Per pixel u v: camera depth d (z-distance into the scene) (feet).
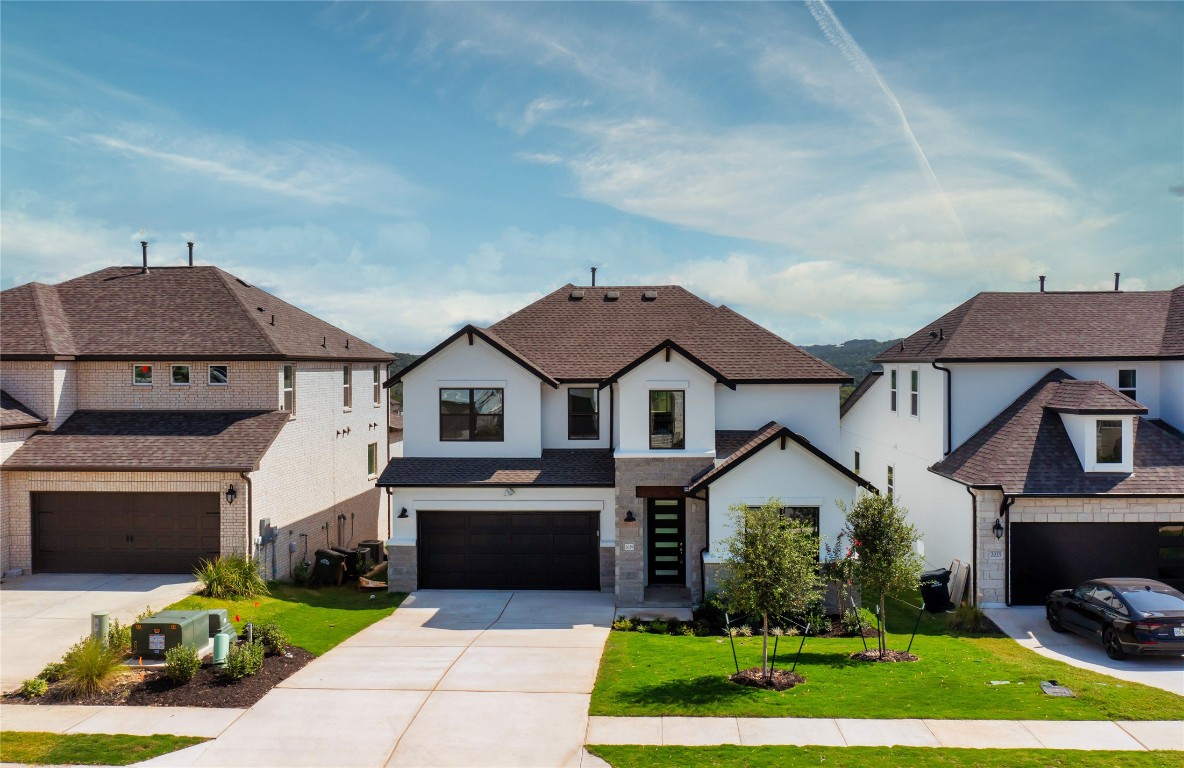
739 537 44.65
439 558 70.33
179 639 46.37
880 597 49.65
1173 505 61.52
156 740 36.09
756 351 76.38
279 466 72.43
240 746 35.68
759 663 47.34
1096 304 81.10
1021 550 62.28
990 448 66.64
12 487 66.74
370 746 35.73
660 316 82.89
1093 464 62.54
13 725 37.76
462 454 72.59
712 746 35.27
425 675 45.68
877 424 98.07
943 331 80.89
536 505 69.21
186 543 67.10
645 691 42.37
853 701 40.34
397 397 175.22
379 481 68.74
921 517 79.41
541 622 58.90
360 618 60.08
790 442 62.08
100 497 67.51
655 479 65.87
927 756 33.88
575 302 85.97
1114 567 62.13
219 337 74.13
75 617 54.80
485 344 72.49
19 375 70.33
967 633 57.21
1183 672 47.24
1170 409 72.69
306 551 79.00
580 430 74.59
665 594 67.21
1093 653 51.52
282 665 46.75
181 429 70.23
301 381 78.59
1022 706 39.63
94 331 75.05
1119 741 35.47
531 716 39.14
